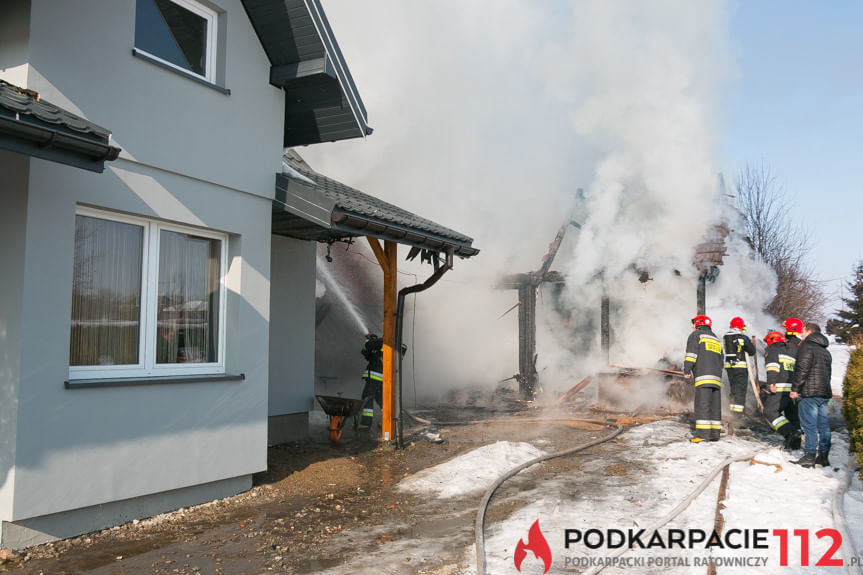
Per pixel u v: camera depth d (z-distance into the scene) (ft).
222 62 21.91
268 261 23.26
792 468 24.84
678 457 27.66
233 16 22.33
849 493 21.38
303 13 22.70
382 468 26.30
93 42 17.52
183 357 20.77
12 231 15.93
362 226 23.80
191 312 21.15
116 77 18.08
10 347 15.67
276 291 30.01
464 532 17.97
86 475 16.87
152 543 16.78
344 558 15.78
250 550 16.33
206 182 20.86
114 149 15.11
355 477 24.63
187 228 20.71
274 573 14.75
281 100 24.48
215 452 20.65
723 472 24.34
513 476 24.67
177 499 19.65
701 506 20.13
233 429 21.35
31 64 16.03
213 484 20.86
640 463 26.96
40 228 16.03
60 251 16.48
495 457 26.89
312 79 24.26
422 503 21.18
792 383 25.79
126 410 17.94
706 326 31.68
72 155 14.65
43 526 16.14
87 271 17.88
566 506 20.35
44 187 16.14
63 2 16.80
